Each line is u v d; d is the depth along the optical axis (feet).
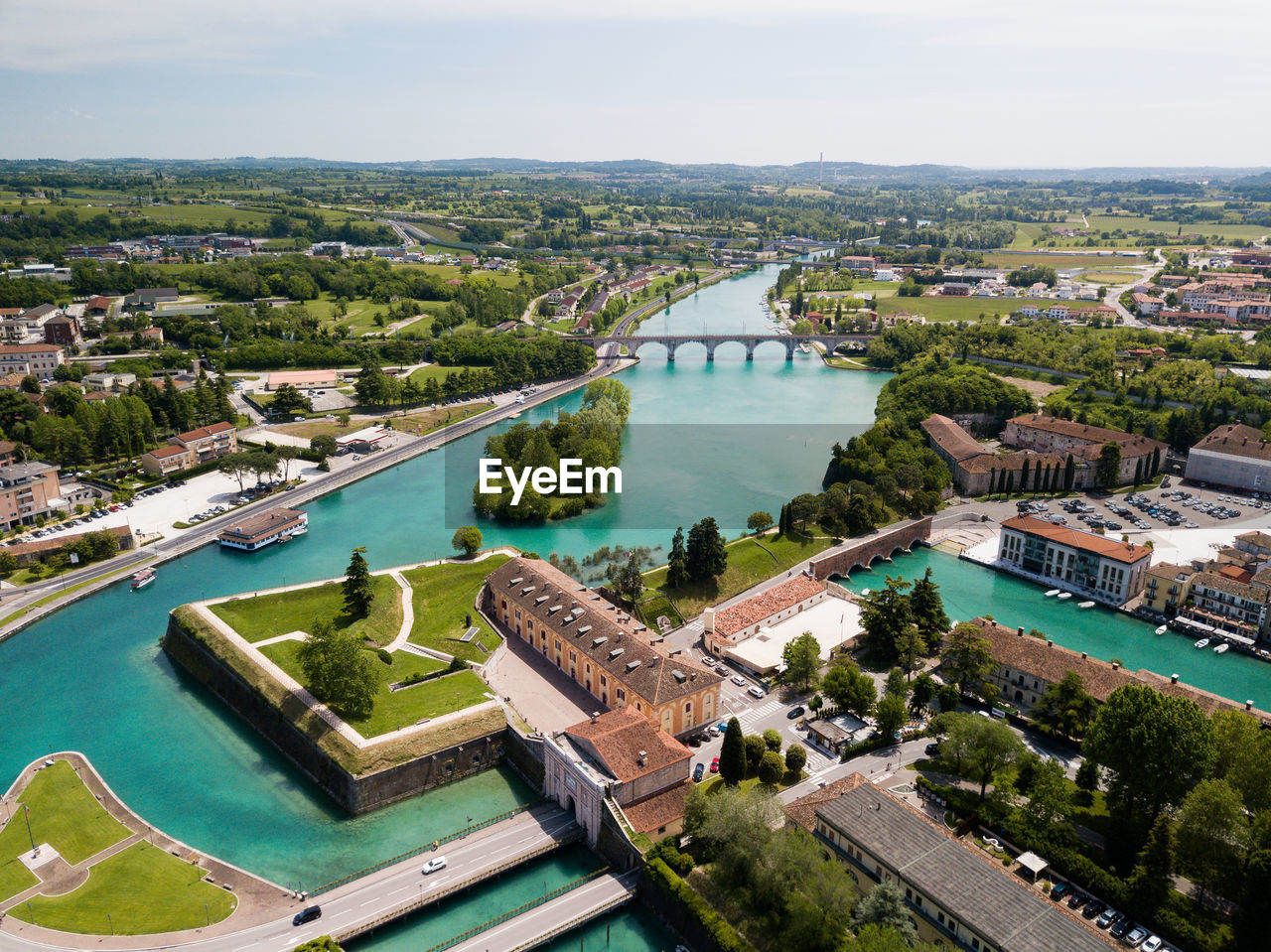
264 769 647.56
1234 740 559.79
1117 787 549.54
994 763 568.00
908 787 604.49
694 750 653.30
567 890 527.81
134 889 516.32
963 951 435.53
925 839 495.41
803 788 604.90
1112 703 557.33
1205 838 484.74
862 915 461.37
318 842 574.97
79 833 568.00
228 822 590.14
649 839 549.13
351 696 651.66
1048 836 540.11
